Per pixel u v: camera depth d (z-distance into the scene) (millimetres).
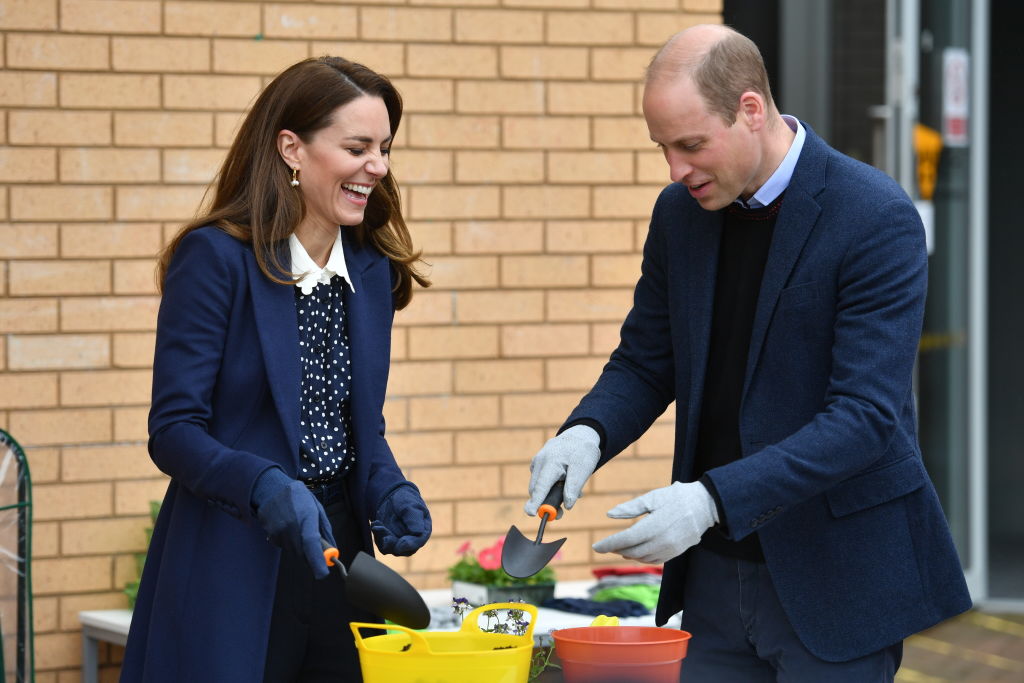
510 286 13062
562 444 7129
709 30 6758
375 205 7453
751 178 6875
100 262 12070
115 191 12094
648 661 5719
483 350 13008
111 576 12117
